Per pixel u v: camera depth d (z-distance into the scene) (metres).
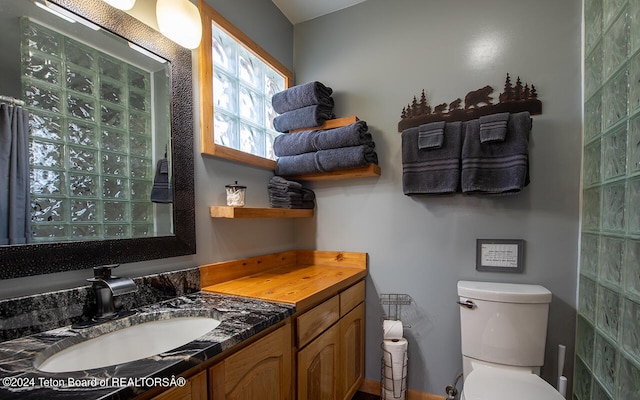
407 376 1.69
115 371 0.60
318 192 1.97
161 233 1.16
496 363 1.36
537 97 1.47
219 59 1.48
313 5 1.91
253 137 1.72
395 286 1.75
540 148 1.46
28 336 0.78
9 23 0.79
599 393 1.17
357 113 1.88
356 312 1.67
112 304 0.93
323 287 1.31
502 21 1.54
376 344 1.79
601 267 1.18
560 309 1.42
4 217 0.77
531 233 1.48
